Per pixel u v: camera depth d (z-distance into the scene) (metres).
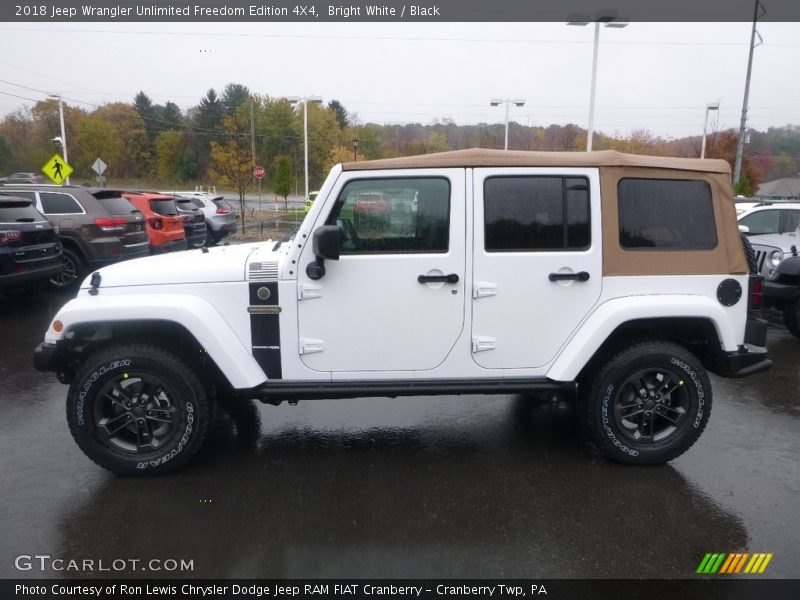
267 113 66.25
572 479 3.70
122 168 70.62
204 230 15.61
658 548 3.00
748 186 24.53
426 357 3.65
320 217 3.51
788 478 3.74
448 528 3.16
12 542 3.04
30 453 4.06
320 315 3.57
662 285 3.69
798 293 6.94
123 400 3.66
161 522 3.21
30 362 6.15
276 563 2.87
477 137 55.47
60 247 8.91
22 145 62.12
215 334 3.49
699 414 3.77
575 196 3.60
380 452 4.09
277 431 4.45
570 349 3.64
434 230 3.56
